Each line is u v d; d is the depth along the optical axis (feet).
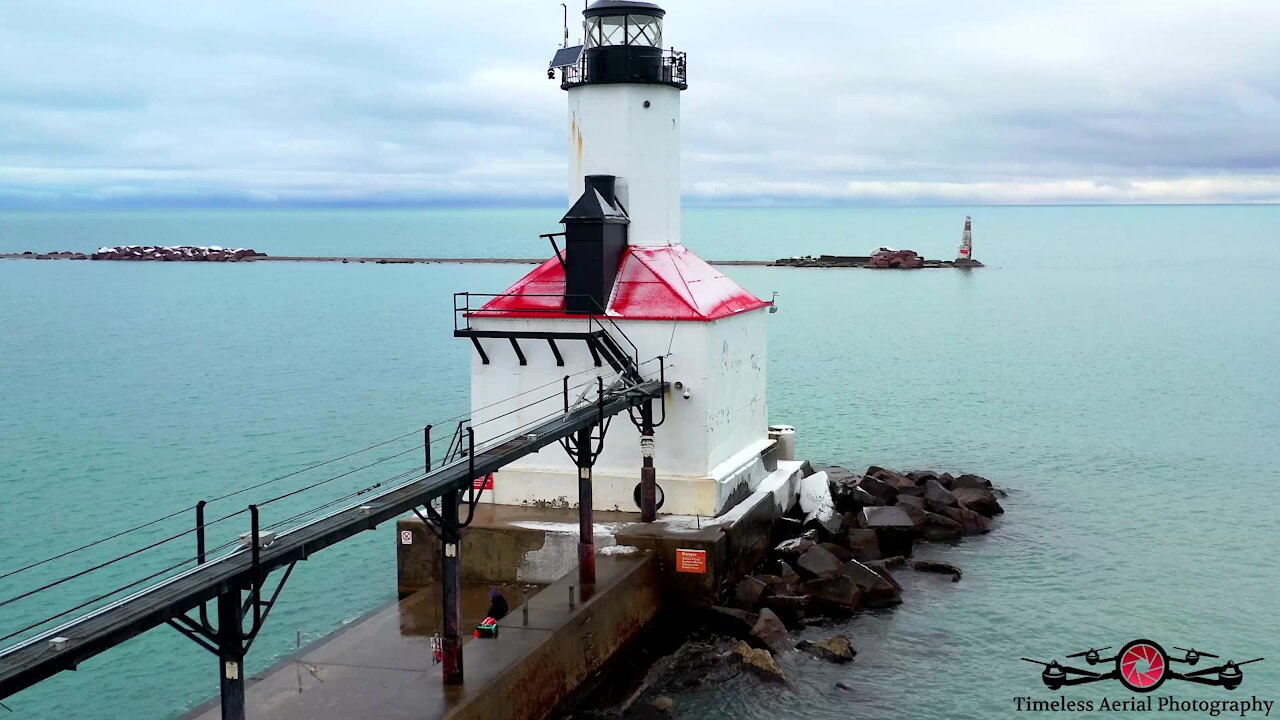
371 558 137.69
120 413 232.94
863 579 119.24
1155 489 169.68
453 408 236.43
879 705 96.58
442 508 80.79
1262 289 550.36
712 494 119.65
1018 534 144.97
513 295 128.06
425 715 75.92
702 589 109.70
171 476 179.63
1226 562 134.41
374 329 387.55
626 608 102.83
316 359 314.35
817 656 104.68
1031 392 260.83
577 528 114.11
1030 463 187.11
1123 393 258.57
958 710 96.12
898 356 324.80
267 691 80.53
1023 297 513.45
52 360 318.04
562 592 99.04
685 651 105.91
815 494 140.05
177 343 354.13
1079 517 153.48
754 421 140.46
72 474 181.06
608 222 124.77
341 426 217.77
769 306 145.28
